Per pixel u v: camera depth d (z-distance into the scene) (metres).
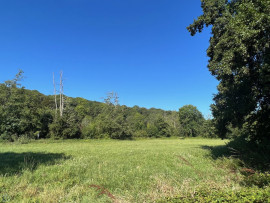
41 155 14.48
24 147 22.67
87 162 11.55
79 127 44.91
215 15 12.84
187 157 13.88
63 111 42.25
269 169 7.80
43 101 62.06
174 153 16.47
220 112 15.60
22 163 10.03
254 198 3.28
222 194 3.81
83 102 80.44
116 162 11.84
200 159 13.02
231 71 10.38
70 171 8.77
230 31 9.46
